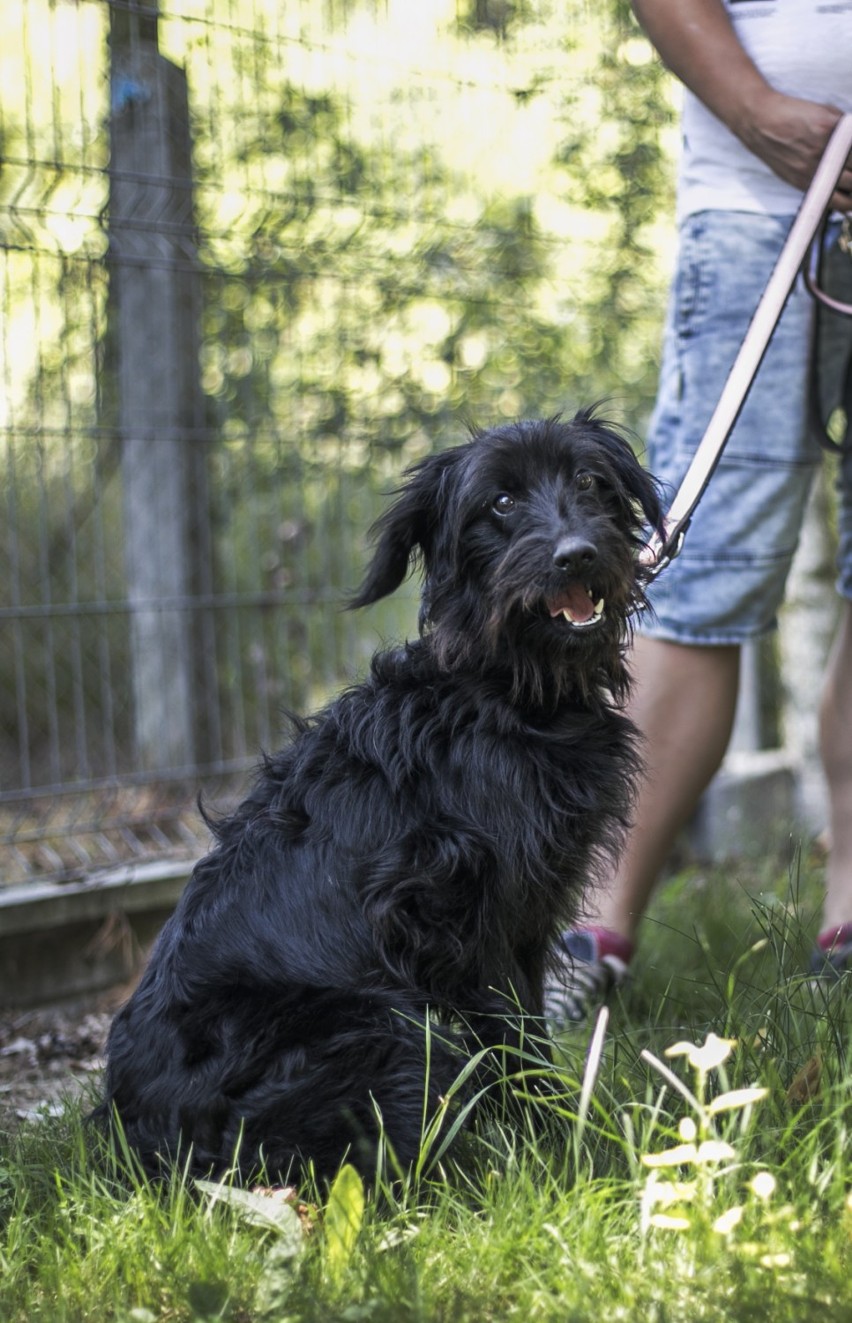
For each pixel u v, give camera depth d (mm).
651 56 5969
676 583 3664
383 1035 2549
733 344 3584
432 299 5500
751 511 3592
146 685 5918
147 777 5016
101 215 4582
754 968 3586
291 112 4980
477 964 2750
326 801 2791
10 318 4461
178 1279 2111
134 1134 2645
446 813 2727
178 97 5059
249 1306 2053
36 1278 2305
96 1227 2377
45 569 4727
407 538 3064
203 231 4840
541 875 2770
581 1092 2496
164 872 4801
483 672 2877
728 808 5980
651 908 4676
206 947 2695
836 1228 2059
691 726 3742
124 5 4520
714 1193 2232
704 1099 2561
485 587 2863
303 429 5316
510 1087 2719
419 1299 1974
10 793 4668
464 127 5426
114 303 5633
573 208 6109
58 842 4949
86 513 6410
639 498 3131
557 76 5699
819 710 4020
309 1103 2516
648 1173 2373
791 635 6434
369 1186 2504
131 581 5891
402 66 5207
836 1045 2646
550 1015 3406
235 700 5418
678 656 3719
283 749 3055
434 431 5582
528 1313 1972
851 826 3885
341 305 5285
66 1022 4395
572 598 2789
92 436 4805
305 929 2668
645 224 6160
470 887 2709
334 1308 1985
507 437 2896
